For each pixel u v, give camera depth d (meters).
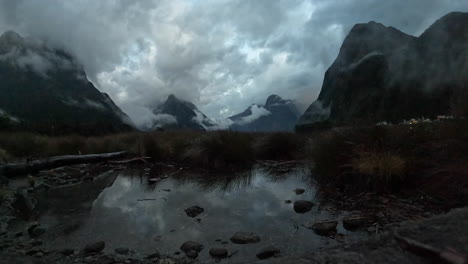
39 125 22.59
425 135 5.96
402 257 1.66
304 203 4.86
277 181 6.96
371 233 3.72
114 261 3.15
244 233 3.77
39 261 2.28
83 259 3.21
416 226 1.99
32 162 7.92
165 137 12.14
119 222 4.42
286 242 3.55
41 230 4.05
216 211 4.86
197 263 3.10
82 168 8.86
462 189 4.41
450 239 1.72
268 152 10.26
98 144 11.68
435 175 4.96
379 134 6.06
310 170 7.30
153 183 7.16
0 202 5.06
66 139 11.67
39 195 6.07
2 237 3.84
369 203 4.75
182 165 9.34
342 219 4.24
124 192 6.32
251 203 5.27
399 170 5.15
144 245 3.58
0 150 8.56
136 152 10.77
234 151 9.09
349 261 1.65
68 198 5.85
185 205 5.26
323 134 7.46
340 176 5.96
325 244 3.45
